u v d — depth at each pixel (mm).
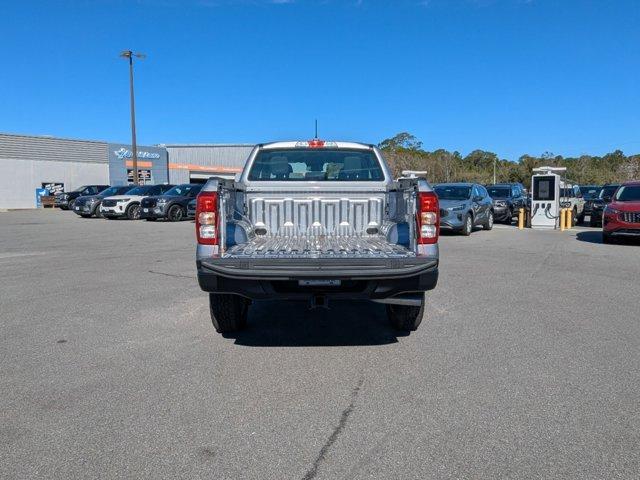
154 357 4996
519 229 20203
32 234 17406
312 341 5500
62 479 2980
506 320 6289
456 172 68500
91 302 7180
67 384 4336
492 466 3090
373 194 6277
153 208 23797
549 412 3787
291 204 6273
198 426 3605
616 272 9648
